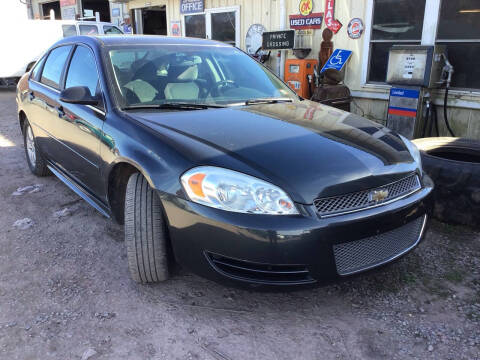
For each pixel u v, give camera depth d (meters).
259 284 2.25
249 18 8.23
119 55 3.34
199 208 2.24
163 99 3.14
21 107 4.84
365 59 6.54
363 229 2.27
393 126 5.85
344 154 2.47
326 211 2.22
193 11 9.49
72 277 2.93
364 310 2.58
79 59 3.64
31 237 3.51
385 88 6.37
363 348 2.27
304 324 2.46
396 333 2.38
